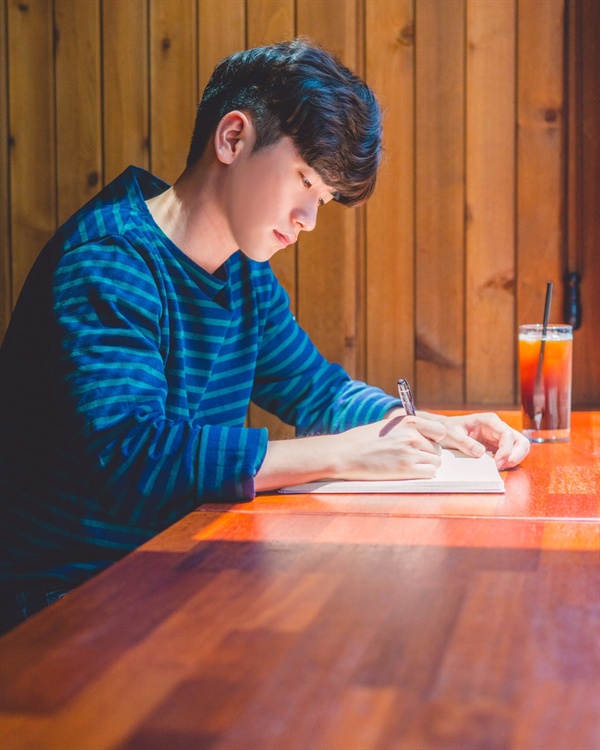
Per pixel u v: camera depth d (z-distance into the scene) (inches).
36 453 51.1
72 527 50.8
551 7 93.5
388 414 60.5
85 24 100.2
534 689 22.4
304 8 96.9
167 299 52.9
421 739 19.9
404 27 95.8
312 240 97.6
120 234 50.9
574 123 93.9
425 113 96.0
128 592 30.2
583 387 95.0
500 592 29.9
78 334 46.9
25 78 101.3
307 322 98.1
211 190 53.9
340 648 25.1
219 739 20.0
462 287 96.7
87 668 24.0
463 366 97.3
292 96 49.9
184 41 99.0
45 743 19.9
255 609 28.4
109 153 100.9
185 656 24.7
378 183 97.0
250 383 60.6
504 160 95.3
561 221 94.8
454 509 42.7
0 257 102.7
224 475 44.6
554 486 48.1
